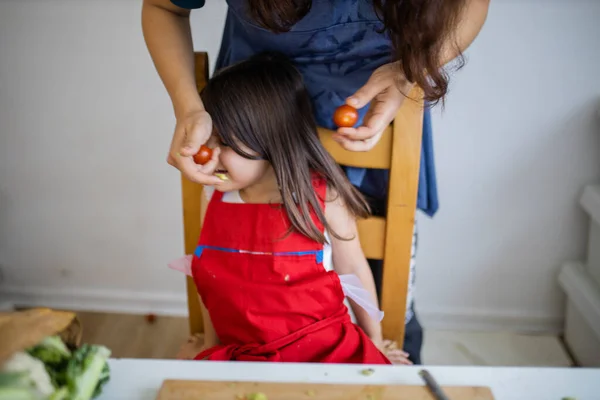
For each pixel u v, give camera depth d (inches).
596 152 62.4
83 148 65.8
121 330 71.3
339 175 40.7
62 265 72.9
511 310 71.6
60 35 60.4
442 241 68.4
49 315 24.1
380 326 44.6
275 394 26.5
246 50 40.9
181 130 33.9
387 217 42.7
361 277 42.8
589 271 65.1
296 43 38.4
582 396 27.3
